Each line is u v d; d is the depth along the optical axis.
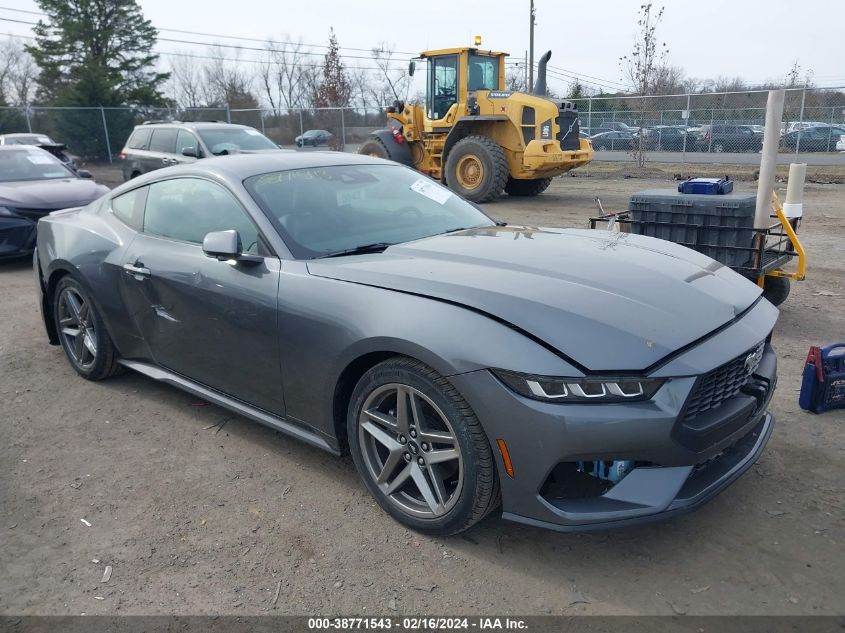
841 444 3.44
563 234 3.57
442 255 3.03
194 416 4.02
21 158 9.72
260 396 3.35
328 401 2.97
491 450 2.46
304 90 50.97
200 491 3.19
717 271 3.15
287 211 3.41
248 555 2.71
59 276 4.63
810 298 6.12
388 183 3.97
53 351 5.24
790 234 5.20
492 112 12.87
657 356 2.34
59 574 2.62
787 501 2.96
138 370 4.19
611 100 22.66
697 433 2.38
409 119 14.59
